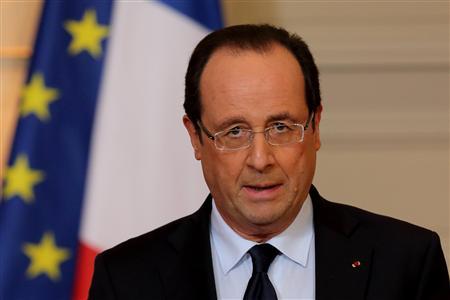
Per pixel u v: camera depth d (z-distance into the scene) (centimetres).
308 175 456
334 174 824
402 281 470
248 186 443
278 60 442
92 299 493
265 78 436
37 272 704
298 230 487
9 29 806
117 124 721
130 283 484
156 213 716
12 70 805
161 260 491
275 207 445
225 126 441
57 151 713
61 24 729
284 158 438
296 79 445
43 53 723
